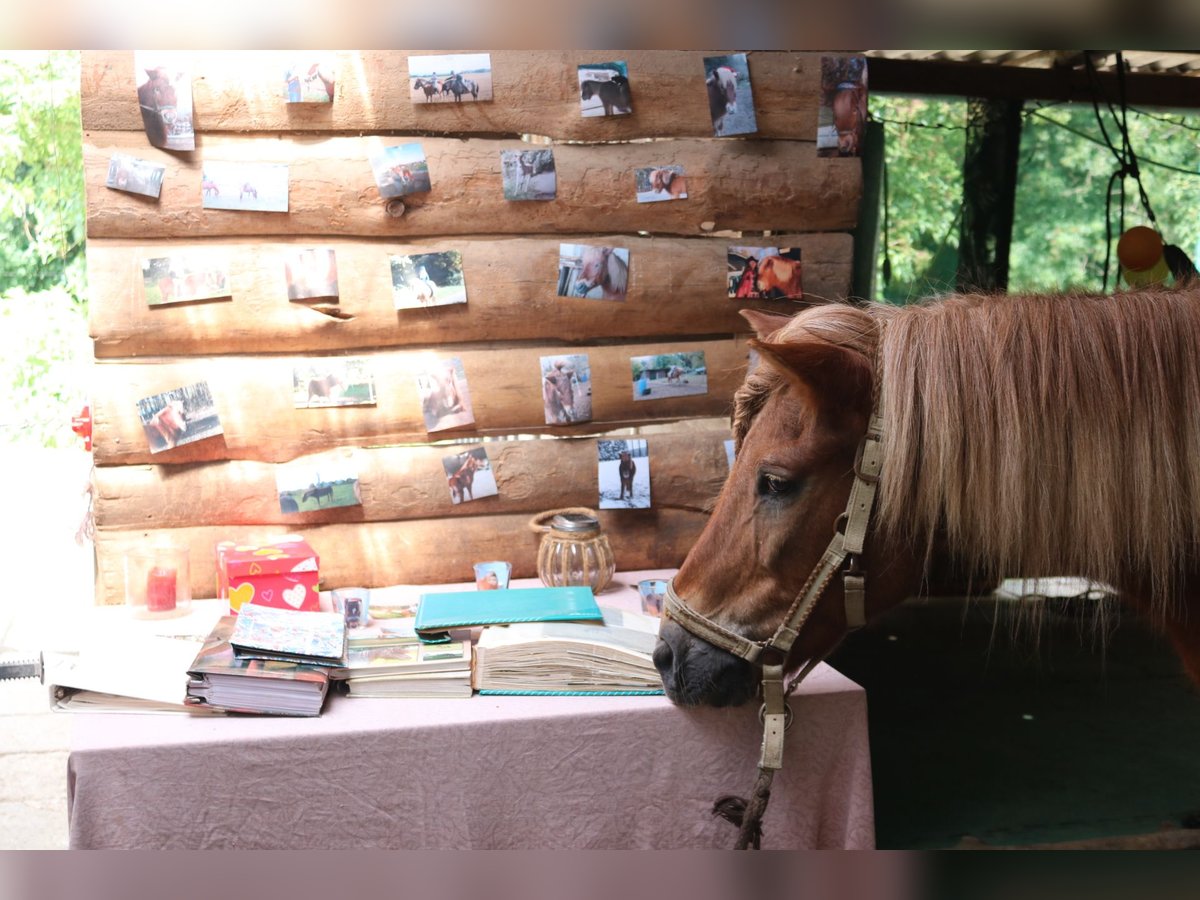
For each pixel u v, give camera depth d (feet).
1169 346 4.91
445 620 6.63
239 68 7.90
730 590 5.49
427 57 8.20
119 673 5.97
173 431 7.95
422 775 5.76
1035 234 18.71
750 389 5.64
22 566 14.17
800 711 6.12
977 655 11.40
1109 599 5.78
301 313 8.16
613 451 8.70
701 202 8.70
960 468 4.96
